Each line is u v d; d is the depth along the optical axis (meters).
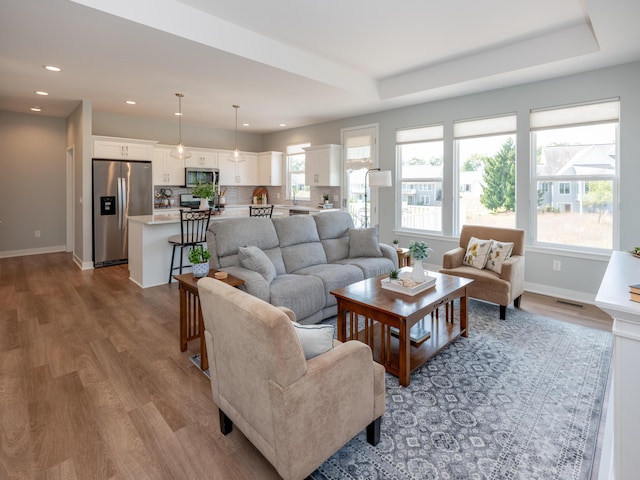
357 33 3.64
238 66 3.82
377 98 5.18
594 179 4.04
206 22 3.26
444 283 3.06
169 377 2.49
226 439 1.89
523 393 2.29
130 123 6.62
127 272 5.47
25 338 3.09
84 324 3.41
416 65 4.57
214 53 3.47
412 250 2.97
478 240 3.98
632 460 1.25
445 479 1.62
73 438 1.88
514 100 4.50
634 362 1.23
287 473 1.42
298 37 3.74
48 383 2.40
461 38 3.75
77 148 5.89
